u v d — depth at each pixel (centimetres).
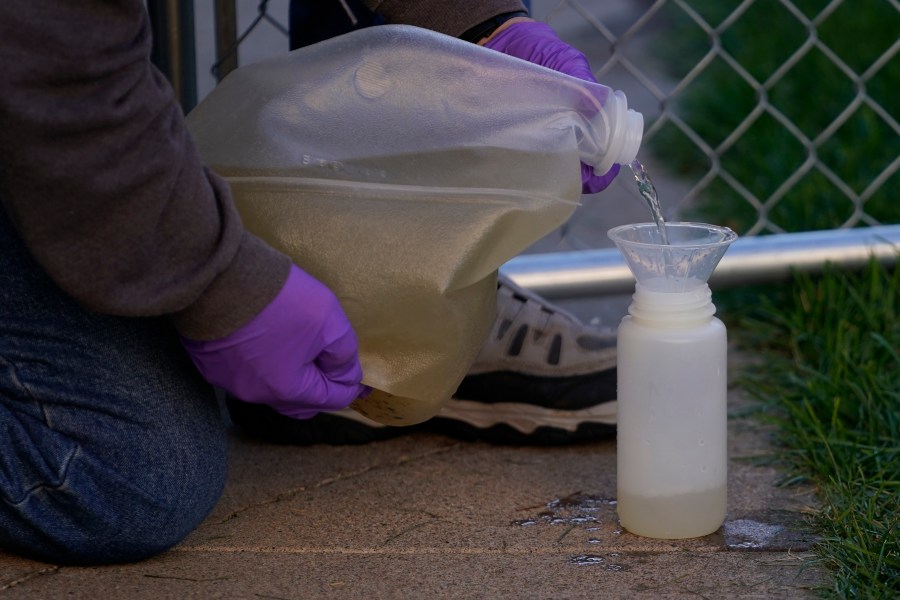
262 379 129
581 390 185
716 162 255
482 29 160
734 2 432
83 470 134
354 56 139
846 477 167
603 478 175
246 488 172
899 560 141
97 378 133
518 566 146
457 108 136
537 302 194
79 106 110
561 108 138
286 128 138
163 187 115
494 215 133
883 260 232
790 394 199
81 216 113
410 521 160
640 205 309
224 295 122
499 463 182
